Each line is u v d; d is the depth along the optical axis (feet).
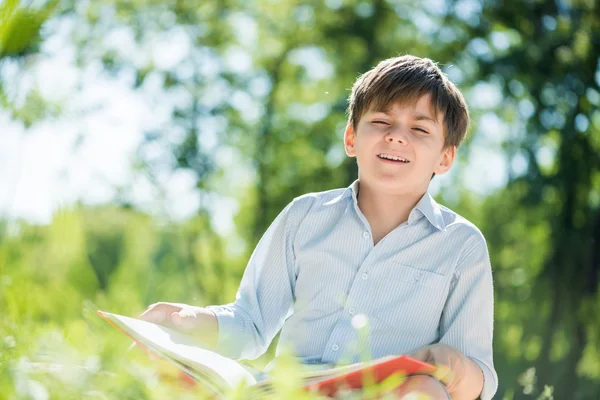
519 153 44.47
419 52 49.08
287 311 7.70
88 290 3.48
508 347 43.16
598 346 43.32
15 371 2.77
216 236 50.49
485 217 48.44
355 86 7.92
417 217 7.28
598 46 43.19
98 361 2.93
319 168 54.39
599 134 44.29
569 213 42.63
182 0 53.42
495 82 45.09
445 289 7.14
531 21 46.21
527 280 44.34
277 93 54.90
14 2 4.37
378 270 7.16
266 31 54.85
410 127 7.27
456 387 6.18
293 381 2.61
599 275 42.57
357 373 4.42
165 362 4.79
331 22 52.49
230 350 7.05
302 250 7.52
